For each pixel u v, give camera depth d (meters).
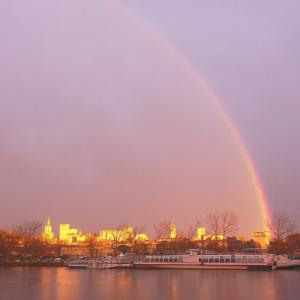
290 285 136.88
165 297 114.88
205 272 199.75
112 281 157.62
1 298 113.81
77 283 151.00
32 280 162.75
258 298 110.62
